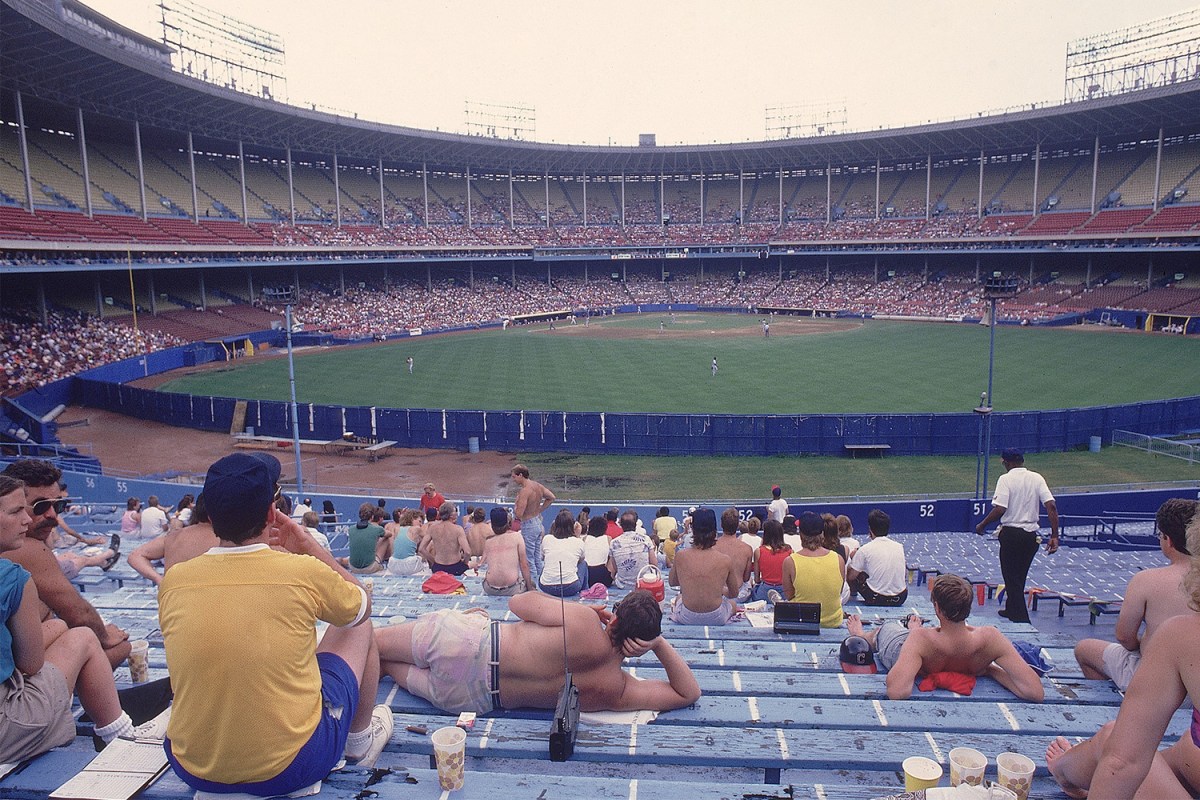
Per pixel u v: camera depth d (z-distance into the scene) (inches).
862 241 3690.9
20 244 1873.8
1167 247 2795.3
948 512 888.3
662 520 677.3
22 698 182.2
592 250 3993.6
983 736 211.8
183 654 149.2
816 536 340.2
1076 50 3321.9
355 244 3147.1
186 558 260.5
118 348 2102.6
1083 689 248.4
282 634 153.4
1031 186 3543.3
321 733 161.8
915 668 240.2
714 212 4365.2
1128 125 3031.5
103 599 409.4
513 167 4057.6
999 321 3019.2
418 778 175.3
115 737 197.8
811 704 230.8
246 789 157.2
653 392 1761.8
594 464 1279.5
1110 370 1918.1
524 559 406.9
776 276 4124.0
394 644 224.2
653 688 226.4
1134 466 1184.2
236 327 2630.4
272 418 1493.6
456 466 1293.1
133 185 2689.5
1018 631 351.6
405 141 3395.7
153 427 1585.9
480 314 3341.5
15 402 1493.6
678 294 4074.8
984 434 1045.8
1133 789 140.5
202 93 2386.8
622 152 3964.1
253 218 3038.9
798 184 4333.2
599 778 176.2
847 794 170.7
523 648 213.3
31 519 218.7
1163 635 140.6
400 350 2539.4
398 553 539.8
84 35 1884.8
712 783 176.1
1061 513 893.8
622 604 216.2
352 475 1247.5
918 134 3481.8
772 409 1569.9
